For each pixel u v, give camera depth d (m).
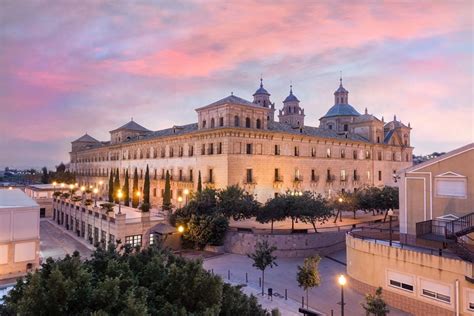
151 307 10.87
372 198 51.06
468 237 24.39
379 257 26.39
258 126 57.19
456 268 21.77
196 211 43.53
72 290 9.89
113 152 89.69
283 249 39.69
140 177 75.88
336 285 30.06
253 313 12.91
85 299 10.11
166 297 11.75
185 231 42.75
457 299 21.53
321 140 66.31
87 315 9.52
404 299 24.48
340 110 86.25
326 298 27.12
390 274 25.56
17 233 33.53
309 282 25.19
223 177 52.94
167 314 10.41
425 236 26.69
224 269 34.69
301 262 37.78
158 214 49.53
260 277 32.41
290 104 87.88
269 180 57.47
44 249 44.97
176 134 63.91
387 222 51.97
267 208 41.25
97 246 14.98
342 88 90.12
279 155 59.28
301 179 62.06
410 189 30.78
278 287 29.84
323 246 41.41
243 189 47.25
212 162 55.31
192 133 58.38
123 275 11.94
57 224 64.44
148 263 13.34
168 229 42.38
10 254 33.03
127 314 9.20
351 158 72.44
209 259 38.31
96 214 47.81
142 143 75.81
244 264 36.56
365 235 32.06
